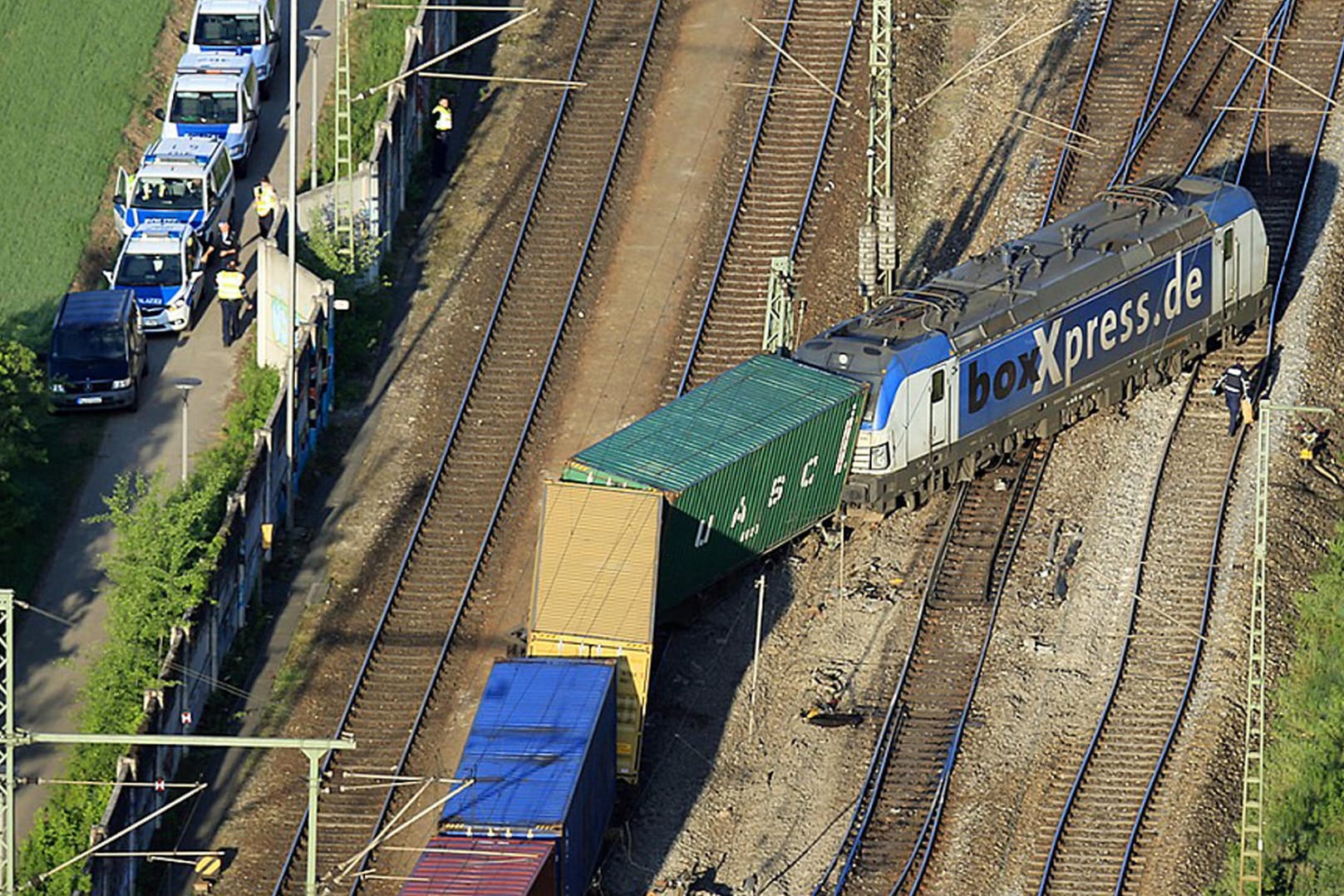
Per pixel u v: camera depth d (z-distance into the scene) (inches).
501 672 7696.9
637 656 7770.7
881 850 7696.9
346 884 7618.1
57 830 7509.8
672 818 7834.6
